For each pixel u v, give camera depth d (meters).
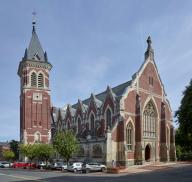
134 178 44.03
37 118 109.94
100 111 86.56
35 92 111.00
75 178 46.00
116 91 89.00
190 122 35.69
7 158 141.38
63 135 78.69
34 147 95.12
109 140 74.25
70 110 111.25
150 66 86.75
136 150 77.69
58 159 95.56
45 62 112.94
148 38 88.00
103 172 62.16
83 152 84.25
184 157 92.00
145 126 81.50
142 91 82.62
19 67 116.88
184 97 36.19
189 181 36.44
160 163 76.81
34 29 116.69
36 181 40.06
